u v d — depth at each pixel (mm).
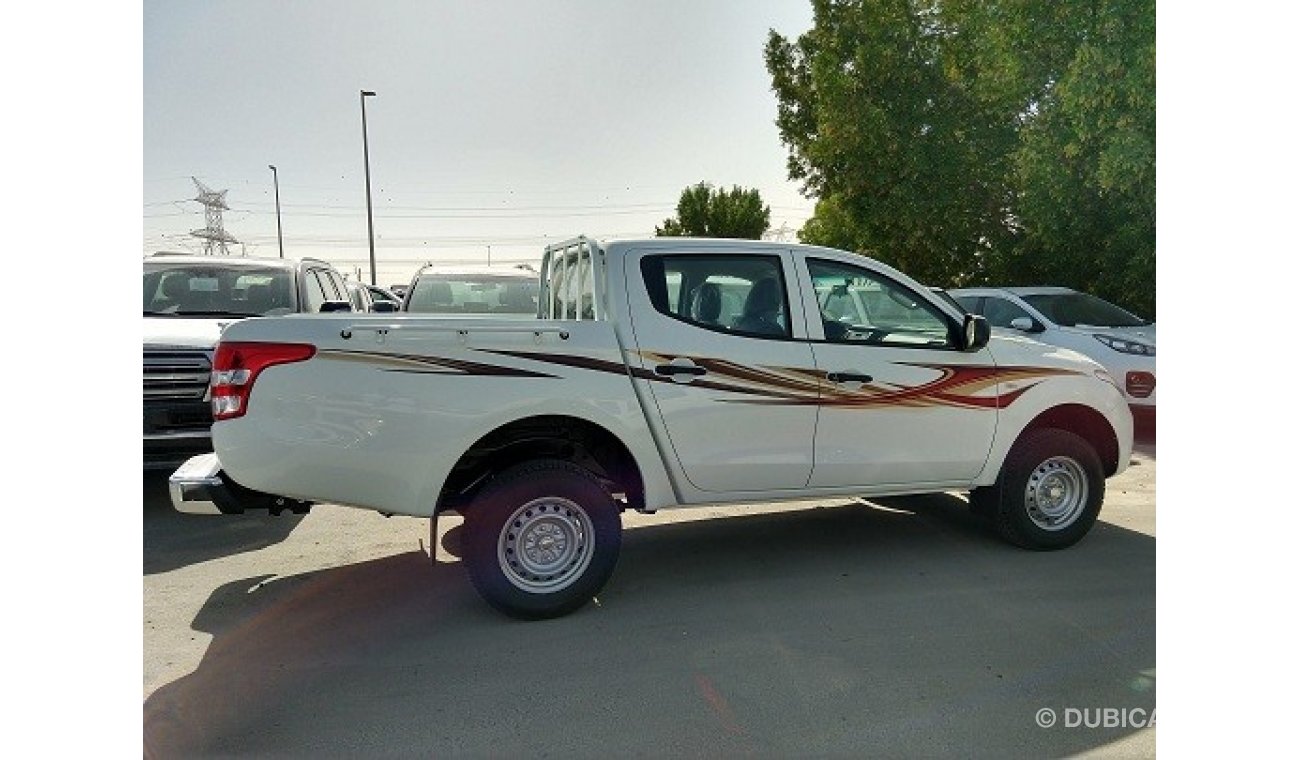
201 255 8219
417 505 3889
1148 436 8695
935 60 14422
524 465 4109
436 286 9977
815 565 4965
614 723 3193
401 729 3166
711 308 4402
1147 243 10805
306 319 3822
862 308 4738
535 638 3967
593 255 4453
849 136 14789
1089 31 10789
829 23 15750
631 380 4184
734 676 3555
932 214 14219
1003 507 5004
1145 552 5129
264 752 3014
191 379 5797
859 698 3355
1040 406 4965
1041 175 11828
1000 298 9750
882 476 4699
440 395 3869
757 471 4438
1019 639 3885
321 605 4422
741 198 38562
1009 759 2934
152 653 3846
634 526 5836
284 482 3760
